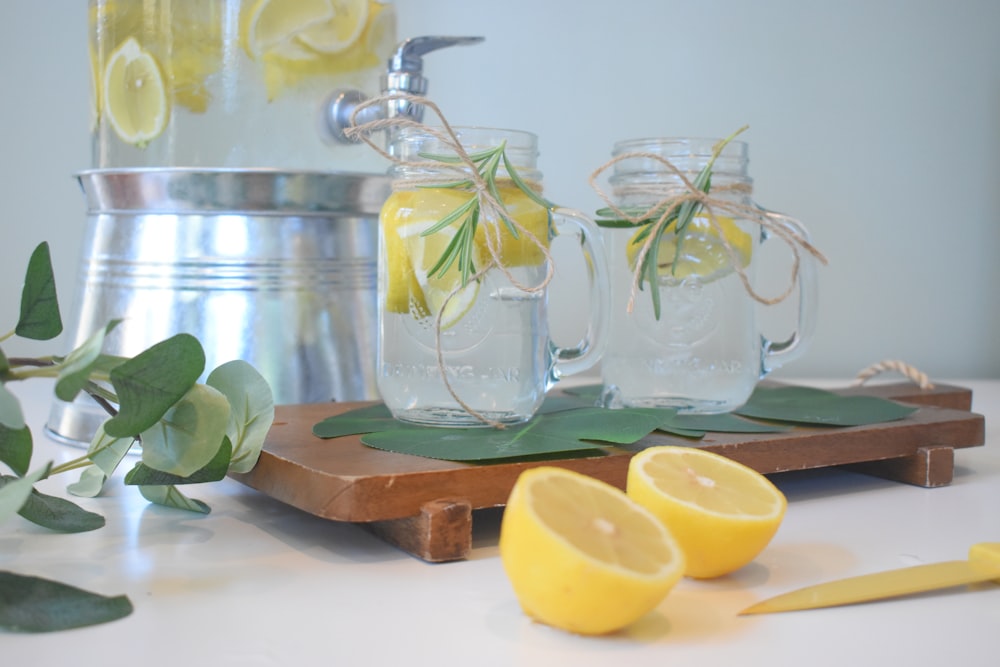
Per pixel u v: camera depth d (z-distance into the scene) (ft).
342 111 3.10
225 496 2.78
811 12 4.33
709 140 2.87
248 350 3.06
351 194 3.15
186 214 3.05
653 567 2.15
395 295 2.72
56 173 4.17
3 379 2.34
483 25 4.24
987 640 2.18
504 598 2.30
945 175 4.45
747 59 4.33
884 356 4.50
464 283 2.64
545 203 2.74
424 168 2.66
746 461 2.72
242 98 3.06
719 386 2.90
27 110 4.13
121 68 3.08
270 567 2.40
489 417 2.71
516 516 2.17
